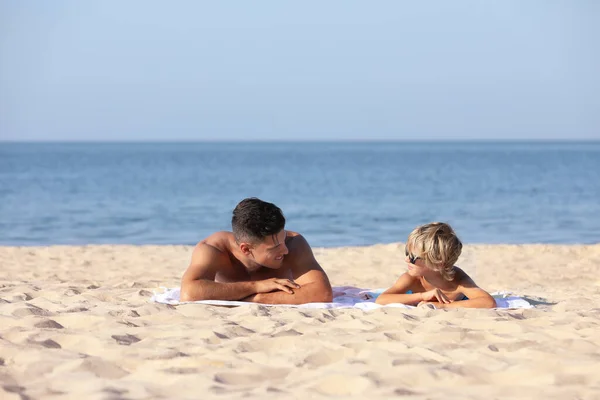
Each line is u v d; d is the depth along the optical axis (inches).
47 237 570.6
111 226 645.9
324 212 771.4
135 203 872.3
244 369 121.3
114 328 159.8
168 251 452.4
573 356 129.9
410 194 1026.7
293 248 210.8
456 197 967.6
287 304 199.6
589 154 3855.8
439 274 205.0
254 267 209.5
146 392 108.0
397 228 637.9
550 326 165.0
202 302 196.9
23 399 104.6
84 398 105.0
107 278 331.0
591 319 173.9
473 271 374.6
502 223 671.8
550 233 601.3
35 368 122.6
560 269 382.0
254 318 173.5
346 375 114.7
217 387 110.3
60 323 166.1
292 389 109.1
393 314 177.6
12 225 642.8
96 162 2637.8
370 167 2159.2
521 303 208.1
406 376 115.5
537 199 928.3
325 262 406.6
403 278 212.5
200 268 203.8
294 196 1003.3
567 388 108.7
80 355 131.3
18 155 3720.5
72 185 1223.5
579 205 842.8
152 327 159.8
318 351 133.9
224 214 753.0
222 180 1429.6
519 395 105.9
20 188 1130.0
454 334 149.6
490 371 119.6
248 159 3154.5
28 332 149.8
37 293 230.8
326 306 197.2
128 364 127.7
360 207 829.2
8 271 355.6
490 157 3299.7
